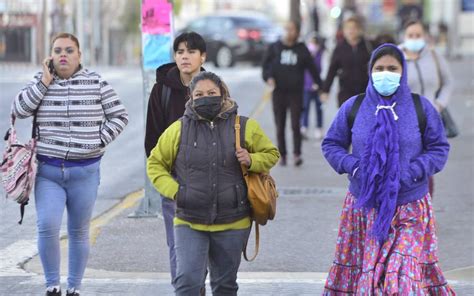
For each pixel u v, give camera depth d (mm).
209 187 14328
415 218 14547
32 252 21641
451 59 89938
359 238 14844
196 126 14469
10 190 16625
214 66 78875
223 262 14758
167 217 16000
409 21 23922
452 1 97812
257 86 59375
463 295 18078
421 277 14445
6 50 75625
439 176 31609
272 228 24016
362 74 31094
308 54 33438
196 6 150125
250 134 14617
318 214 25797
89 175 17156
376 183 14477
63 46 16844
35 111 16953
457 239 22844
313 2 95188
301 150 36281
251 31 78250
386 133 14617
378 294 14148
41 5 75625
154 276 19578
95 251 21641
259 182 14523
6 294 18172
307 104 41344
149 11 24016
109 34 96375
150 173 14695
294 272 19969
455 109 50281
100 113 17125
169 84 16234
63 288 18438
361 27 31375
